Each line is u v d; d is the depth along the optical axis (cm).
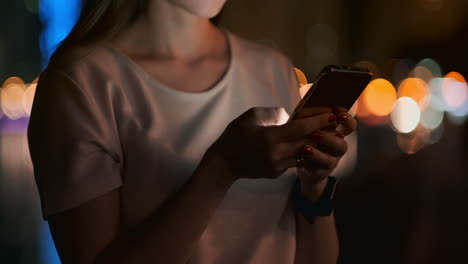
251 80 129
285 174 129
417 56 4012
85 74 110
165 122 114
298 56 3434
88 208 105
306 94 105
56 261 550
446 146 1133
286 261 127
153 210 112
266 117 104
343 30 3747
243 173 103
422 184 808
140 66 117
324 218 131
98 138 107
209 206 102
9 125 2806
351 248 583
